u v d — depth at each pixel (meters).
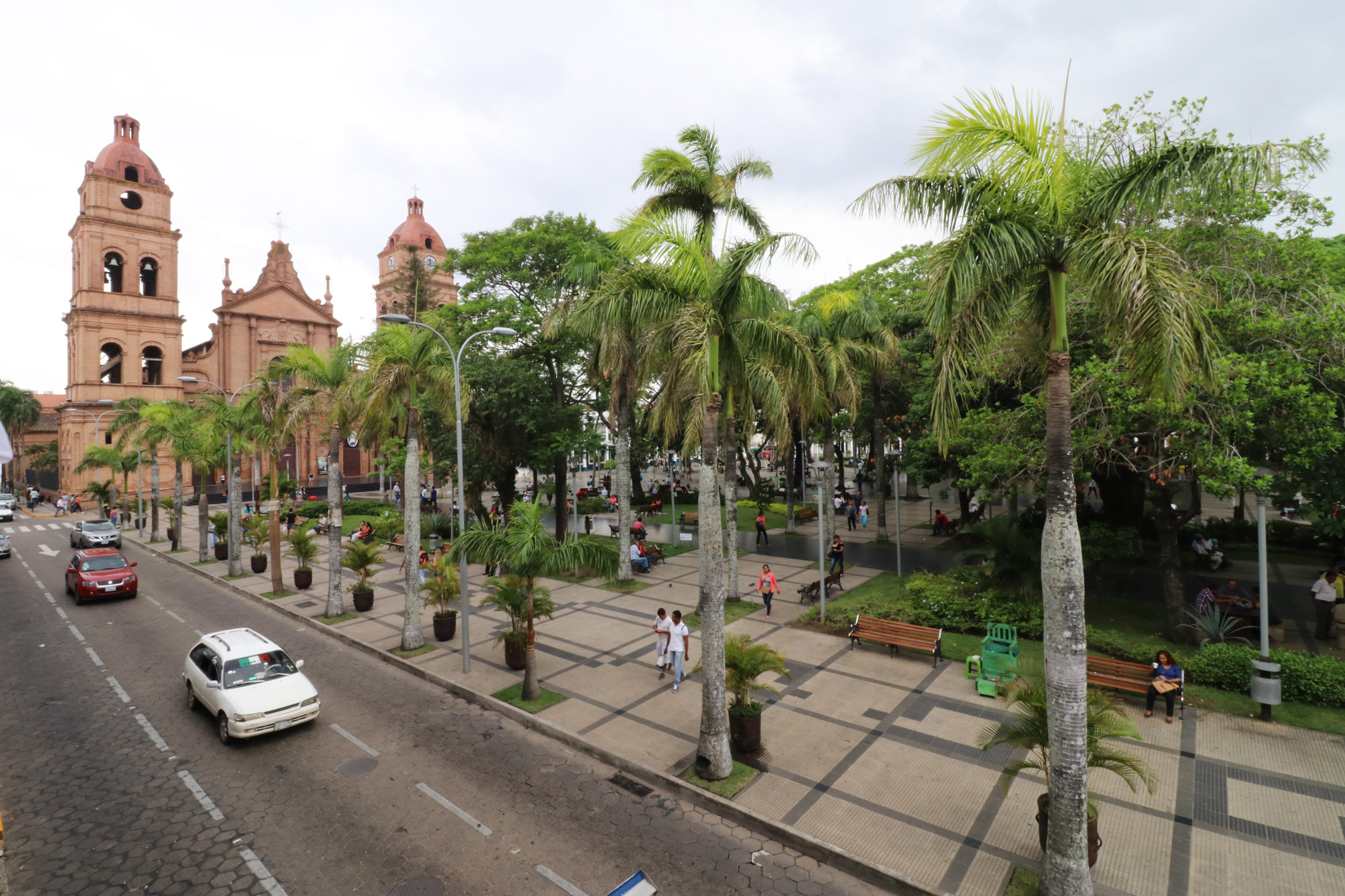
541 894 7.79
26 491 69.00
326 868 8.29
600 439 32.41
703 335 10.39
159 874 8.19
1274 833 8.63
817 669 14.73
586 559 13.55
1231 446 12.30
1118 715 9.32
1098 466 15.77
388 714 13.16
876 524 36.16
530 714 12.78
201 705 13.23
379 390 17.00
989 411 16.58
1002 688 9.55
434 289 53.91
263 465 65.25
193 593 24.97
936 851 8.44
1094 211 7.76
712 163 13.85
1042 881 7.51
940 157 7.75
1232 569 22.22
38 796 10.02
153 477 40.53
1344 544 22.36
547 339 27.62
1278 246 13.12
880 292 35.56
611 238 11.80
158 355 59.66
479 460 30.11
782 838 8.88
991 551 17.48
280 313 64.50
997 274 8.02
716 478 10.59
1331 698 12.09
